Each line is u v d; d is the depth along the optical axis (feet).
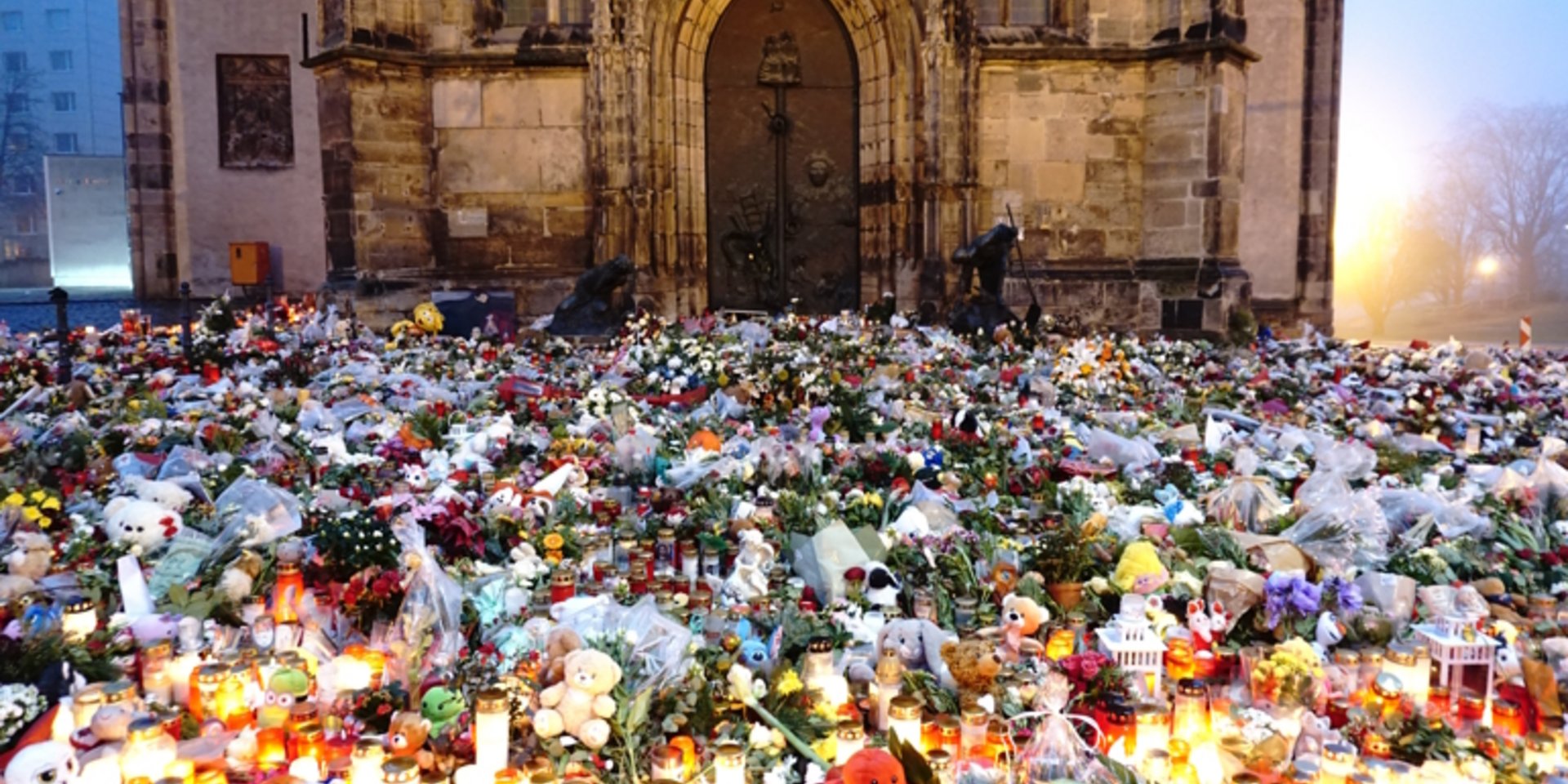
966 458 38.93
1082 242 87.92
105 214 225.97
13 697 17.35
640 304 82.99
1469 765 17.48
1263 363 69.15
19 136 232.12
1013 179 87.20
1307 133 109.40
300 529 26.84
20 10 233.96
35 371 51.90
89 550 25.62
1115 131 87.40
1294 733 19.12
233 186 113.50
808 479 35.19
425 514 27.20
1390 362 67.21
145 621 20.93
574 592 24.20
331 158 80.94
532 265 84.64
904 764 16.67
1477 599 23.49
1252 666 20.84
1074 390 53.98
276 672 18.02
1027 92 86.84
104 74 241.76
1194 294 84.84
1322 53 108.68
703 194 89.10
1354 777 17.24
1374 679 20.51
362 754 16.58
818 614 23.82
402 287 81.66
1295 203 109.81
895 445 38.22
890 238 87.45
